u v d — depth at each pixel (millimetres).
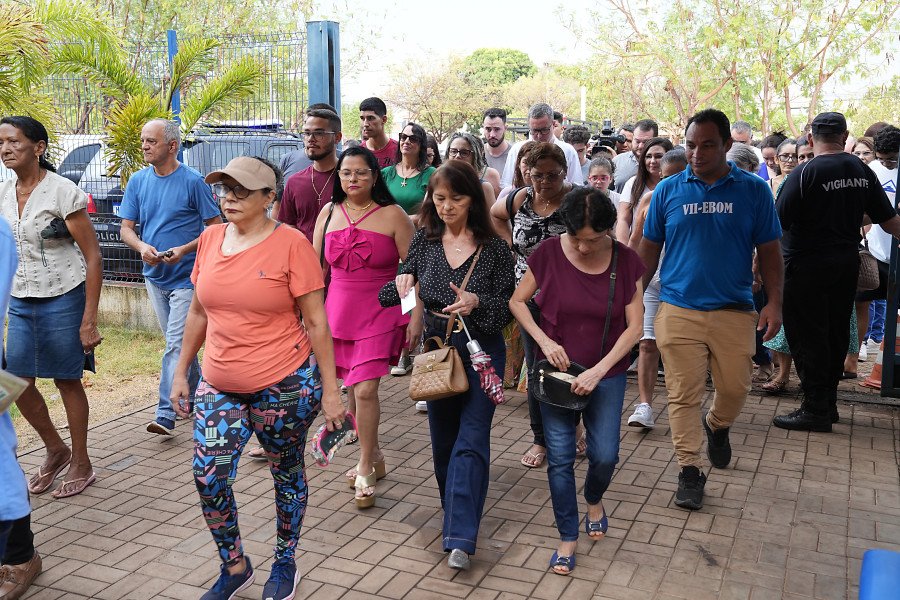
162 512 5027
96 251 5219
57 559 4480
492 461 5727
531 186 5508
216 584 4000
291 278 3842
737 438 6148
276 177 3957
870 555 2855
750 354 5043
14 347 5164
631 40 19438
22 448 6012
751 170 7070
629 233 6422
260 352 3828
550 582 4203
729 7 17438
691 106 19031
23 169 5074
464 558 4242
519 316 4363
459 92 39938
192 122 10836
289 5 19828
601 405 4320
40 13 10461
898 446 6004
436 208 4508
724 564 4359
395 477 5492
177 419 6531
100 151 10562
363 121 7031
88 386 7629
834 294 6164
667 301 5082
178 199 6137
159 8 17641
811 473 5512
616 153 11125
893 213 6250
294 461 4047
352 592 4133
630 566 4348
